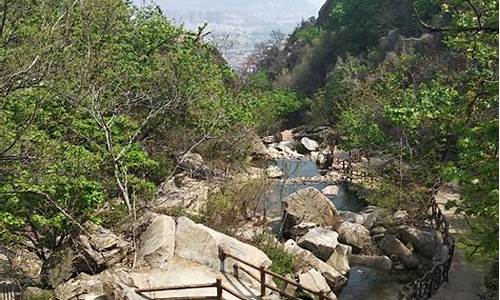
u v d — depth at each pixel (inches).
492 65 533.0
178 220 612.7
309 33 3142.2
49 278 555.5
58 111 583.8
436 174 859.4
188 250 570.9
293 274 653.9
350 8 2657.5
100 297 505.7
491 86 455.8
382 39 2202.3
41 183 487.8
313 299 592.1
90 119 647.8
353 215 943.0
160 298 482.9
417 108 564.4
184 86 871.7
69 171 532.4
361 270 762.2
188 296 505.4
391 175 1010.7
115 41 839.7
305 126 2193.7
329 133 1865.2
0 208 503.2
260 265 528.1
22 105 534.6
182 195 832.9
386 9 2405.3
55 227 561.0
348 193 1173.7
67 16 650.8
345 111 1483.8
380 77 1427.2
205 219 721.6
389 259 777.6
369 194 1077.8
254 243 685.9
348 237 823.1
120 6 914.7
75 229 582.6
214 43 1074.1
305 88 2642.7
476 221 636.7
